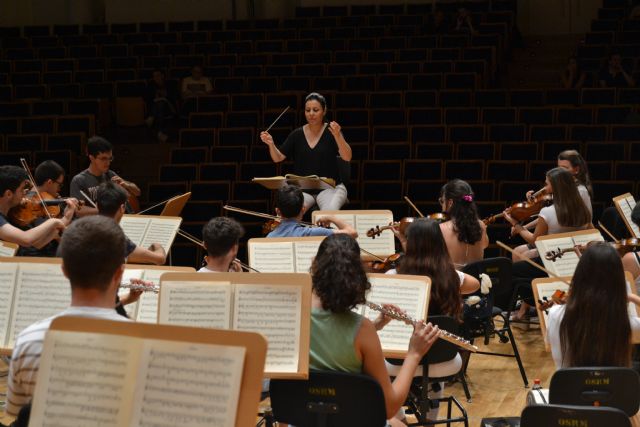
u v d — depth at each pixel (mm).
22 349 2596
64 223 5656
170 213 7469
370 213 6766
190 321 3393
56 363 2262
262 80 14078
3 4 18656
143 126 14562
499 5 16734
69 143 12023
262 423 4793
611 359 3656
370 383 3193
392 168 10969
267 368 3270
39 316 3797
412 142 11727
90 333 2260
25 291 3814
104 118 14297
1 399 5750
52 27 17562
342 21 16625
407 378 3457
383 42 15273
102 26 17484
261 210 10688
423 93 12758
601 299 3637
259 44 15688
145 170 13500
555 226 7055
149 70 15102
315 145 8016
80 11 18641
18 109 13578
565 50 16625
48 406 2248
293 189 5891
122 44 16250
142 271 4285
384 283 4332
